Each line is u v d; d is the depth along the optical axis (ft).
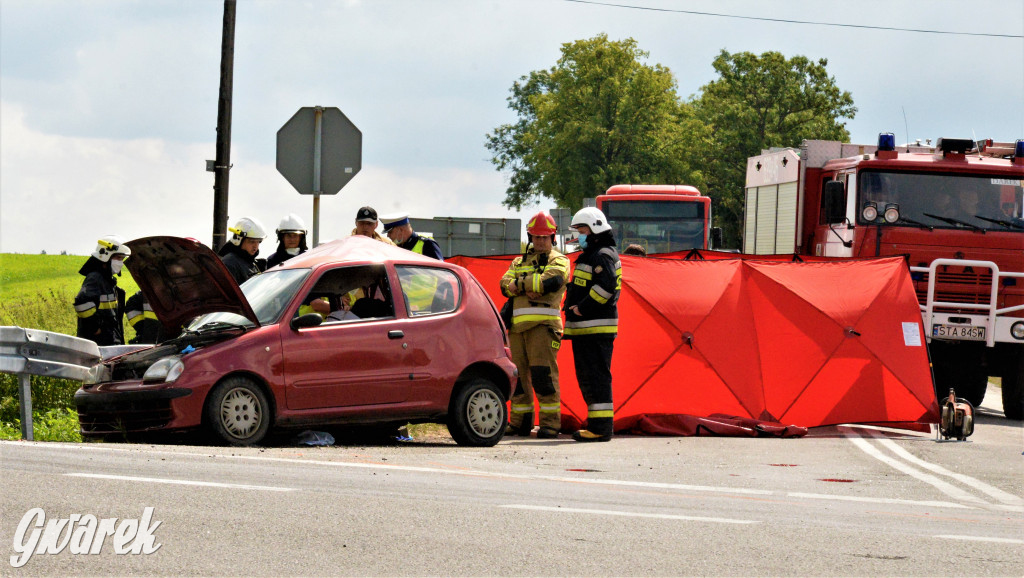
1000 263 95.76
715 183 418.10
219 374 53.16
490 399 61.05
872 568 30.83
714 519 37.35
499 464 51.72
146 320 79.51
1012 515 41.65
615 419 74.13
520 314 67.51
